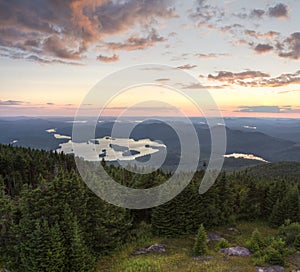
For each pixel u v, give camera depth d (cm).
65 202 2966
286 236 3641
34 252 2505
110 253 3244
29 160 4309
